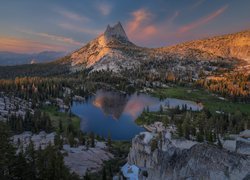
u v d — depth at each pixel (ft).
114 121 571.69
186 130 362.33
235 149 186.19
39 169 165.48
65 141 364.58
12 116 466.70
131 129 514.68
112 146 380.78
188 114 506.07
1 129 160.97
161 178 212.84
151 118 562.25
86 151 322.55
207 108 640.17
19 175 156.35
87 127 523.29
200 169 184.34
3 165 144.97
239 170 164.35
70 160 275.59
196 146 197.77
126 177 250.78
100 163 290.15
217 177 172.24
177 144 241.96
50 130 455.22
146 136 290.15
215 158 179.11
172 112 587.68
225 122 445.78
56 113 602.03
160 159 227.61
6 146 153.89
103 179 233.55
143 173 245.24
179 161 204.85
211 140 307.58
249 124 410.93
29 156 177.99
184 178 192.54
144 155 262.26
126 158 319.06
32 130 439.22
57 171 165.89
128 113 642.22
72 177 187.93
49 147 178.81
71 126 458.91
